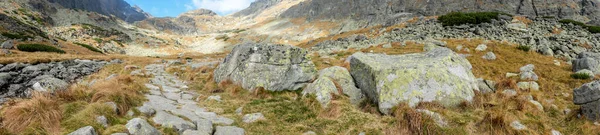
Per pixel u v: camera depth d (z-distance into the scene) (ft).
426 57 41.88
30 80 51.70
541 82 49.16
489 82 40.91
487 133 25.73
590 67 58.65
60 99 26.66
